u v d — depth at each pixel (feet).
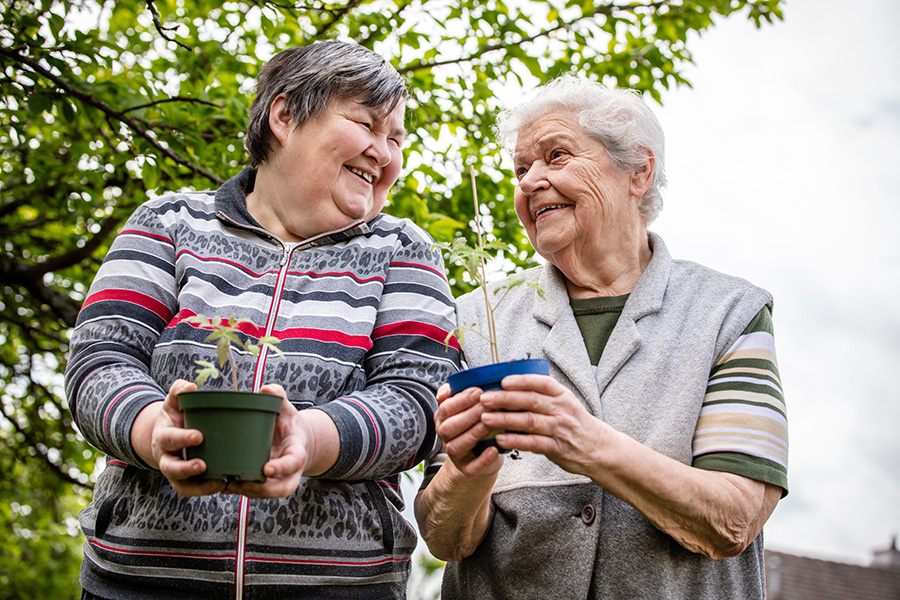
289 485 4.18
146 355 5.54
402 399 5.42
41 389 18.21
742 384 5.76
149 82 14.66
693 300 6.38
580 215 6.38
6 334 19.69
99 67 11.69
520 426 4.61
